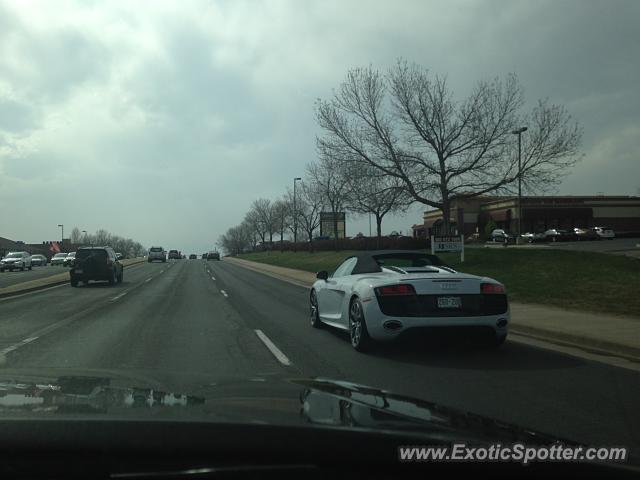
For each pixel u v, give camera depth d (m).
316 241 61.12
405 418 2.88
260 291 23.17
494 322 8.20
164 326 12.22
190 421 2.57
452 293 8.16
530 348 9.18
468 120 26.11
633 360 8.21
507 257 25.19
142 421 2.55
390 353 8.73
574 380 6.91
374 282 8.48
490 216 74.06
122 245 143.75
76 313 14.95
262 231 102.50
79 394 3.25
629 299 14.05
